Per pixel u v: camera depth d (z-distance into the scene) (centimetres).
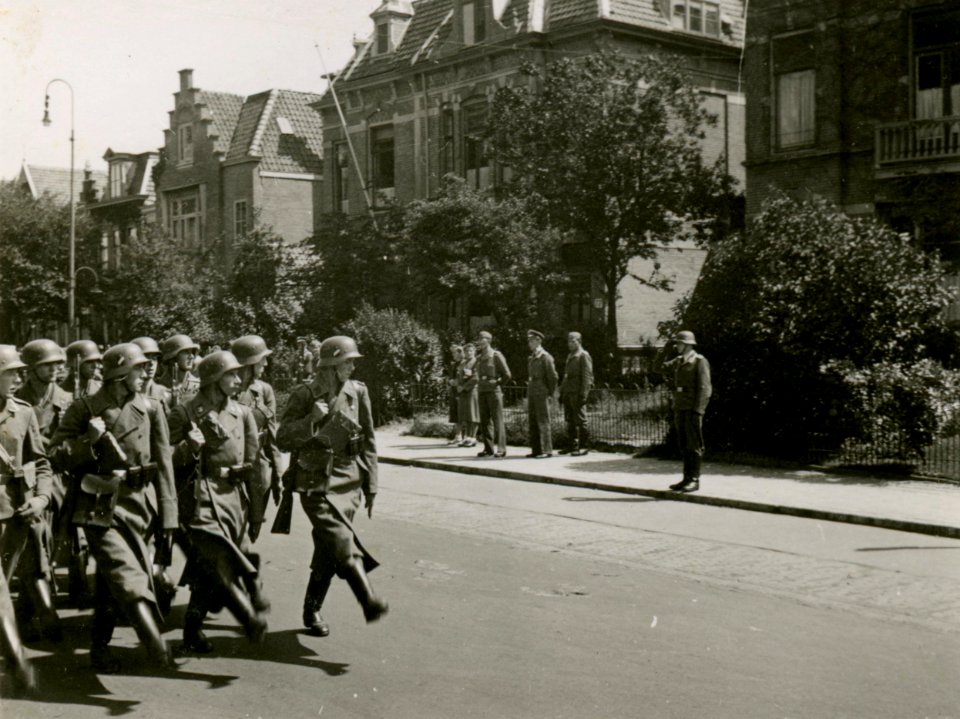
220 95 4419
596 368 2439
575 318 2733
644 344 2714
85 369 872
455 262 2373
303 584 815
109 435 589
